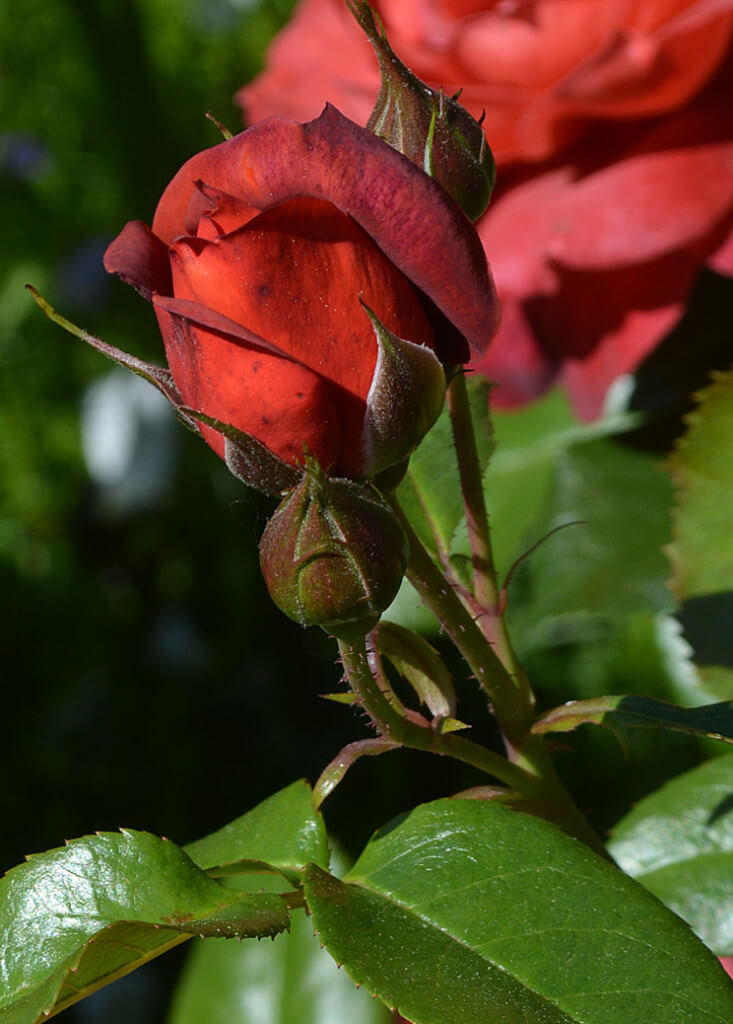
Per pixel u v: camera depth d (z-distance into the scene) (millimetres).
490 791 367
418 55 457
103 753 1049
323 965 491
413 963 341
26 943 354
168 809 997
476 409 397
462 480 369
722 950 396
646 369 495
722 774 411
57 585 1206
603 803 722
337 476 339
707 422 427
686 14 436
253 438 333
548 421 514
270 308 329
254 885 389
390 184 327
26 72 1282
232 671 1104
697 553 426
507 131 464
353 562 336
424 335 336
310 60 513
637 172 443
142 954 354
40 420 1270
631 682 714
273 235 328
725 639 422
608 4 440
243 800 991
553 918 345
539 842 351
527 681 369
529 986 340
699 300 488
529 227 450
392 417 335
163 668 1106
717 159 441
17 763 1052
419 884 350
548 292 452
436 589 356
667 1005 337
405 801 889
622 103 443
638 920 344
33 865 358
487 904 347
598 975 340
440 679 364
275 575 338
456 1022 334
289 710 1057
